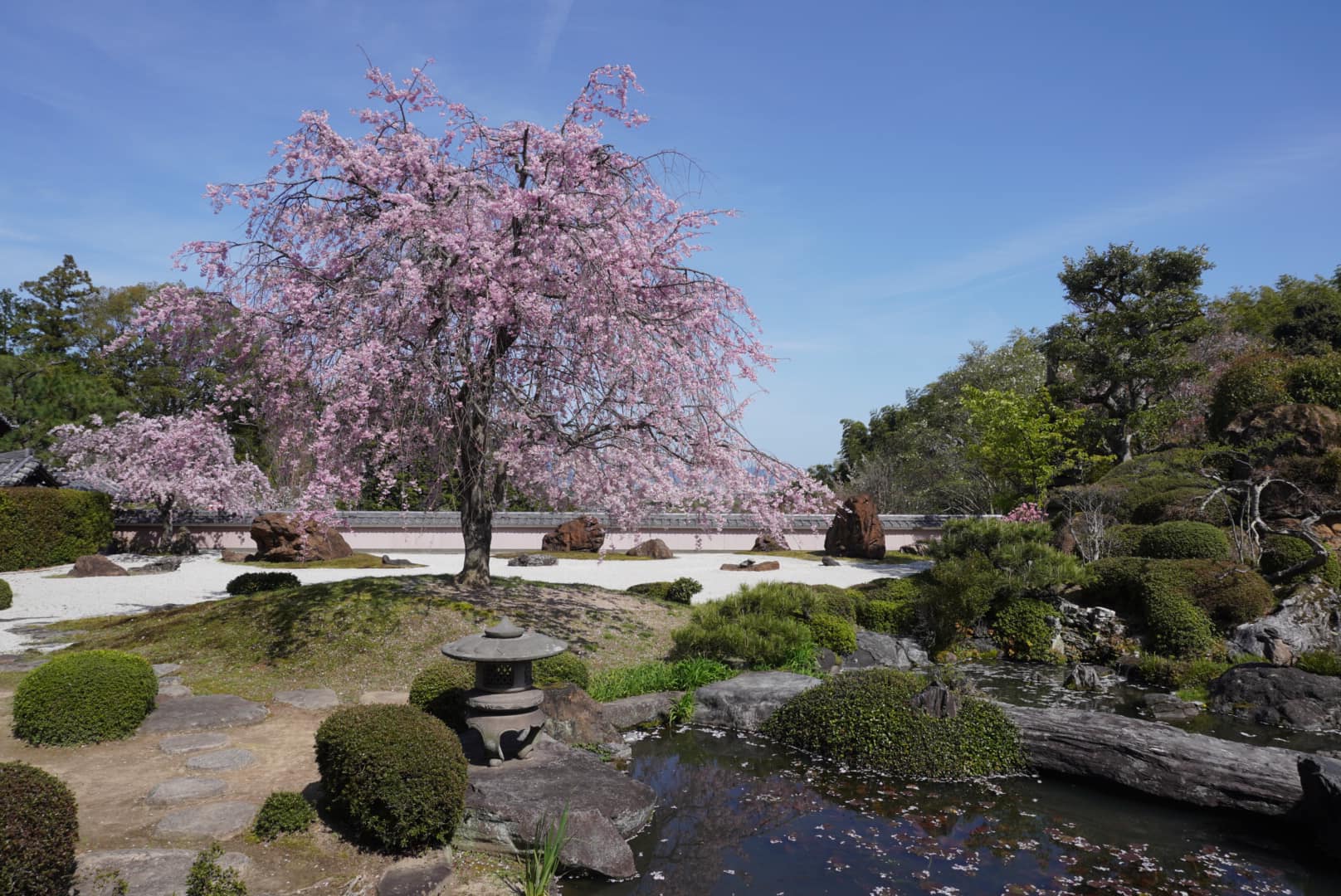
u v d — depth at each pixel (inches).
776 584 536.1
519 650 238.8
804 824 250.7
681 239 439.2
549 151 412.5
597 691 366.3
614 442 418.3
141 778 242.8
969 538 597.9
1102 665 509.4
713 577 794.8
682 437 412.2
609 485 402.9
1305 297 1305.4
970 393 1148.5
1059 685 462.9
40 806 156.5
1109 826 253.6
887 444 1581.0
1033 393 1248.8
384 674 373.1
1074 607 556.4
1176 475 792.3
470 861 205.6
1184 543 585.6
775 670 418.9
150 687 298.0
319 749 221.3
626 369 397.7
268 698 341.1
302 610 436.5
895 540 1189.1
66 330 1450.5
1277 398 786.2
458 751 214.7
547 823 210.2
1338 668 429.7
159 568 820.0
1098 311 1160.2
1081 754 293.0
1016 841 240.7
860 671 359.3
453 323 385.1
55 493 880.3
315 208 417.7
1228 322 1330.0
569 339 406.3
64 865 157.2
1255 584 521.0
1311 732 370.6
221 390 429.4
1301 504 622.5
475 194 398.0
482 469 437.1
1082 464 1087.6
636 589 631.8
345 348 368.5
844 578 794.2
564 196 388.2
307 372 390.9
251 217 419.8
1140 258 1134.4
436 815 201.6
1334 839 231.6
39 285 1435.8
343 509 1095.0
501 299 371.2
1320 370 770.8
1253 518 594.2
